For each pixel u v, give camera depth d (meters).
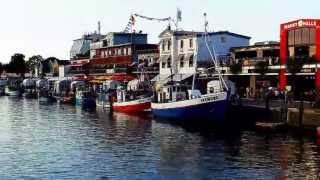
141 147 52.62
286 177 39.09
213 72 94.38
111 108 100.94
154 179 39.06
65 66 179.75
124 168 42.72
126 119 81.12
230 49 98.62
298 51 81.94
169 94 78.75
